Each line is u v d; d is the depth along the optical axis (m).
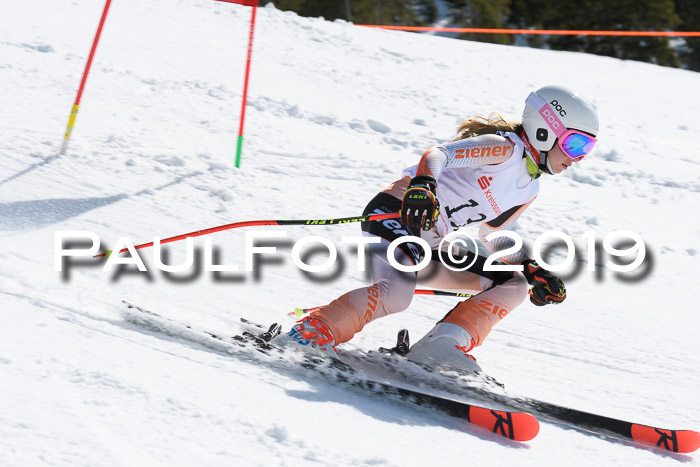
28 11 21.09
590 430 6.15
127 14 23.06
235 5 26.72
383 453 5.09
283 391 5.77
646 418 6.83
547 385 7.28
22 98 13.60
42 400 4.82
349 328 6.50
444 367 6.66
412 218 6.19
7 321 5.98
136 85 15.80
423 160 6.43
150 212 9.95
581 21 57.38
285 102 16.77
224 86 16.97
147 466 4.36
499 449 5.52
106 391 5.10
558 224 12.38
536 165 6.86
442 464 5.11
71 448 4.38
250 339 6.55
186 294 7.85
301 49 22.67
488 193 6.90
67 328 6.11
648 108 23.23
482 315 6.86
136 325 6.55
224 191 11.02
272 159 13.10
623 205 14.00
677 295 10.29
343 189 12.22
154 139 12.76
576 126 6.64
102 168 11.01
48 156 11.03
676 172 16.64
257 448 4.80
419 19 60.22
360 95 18.88
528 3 58.53
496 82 23.12
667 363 8.20
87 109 13.66
